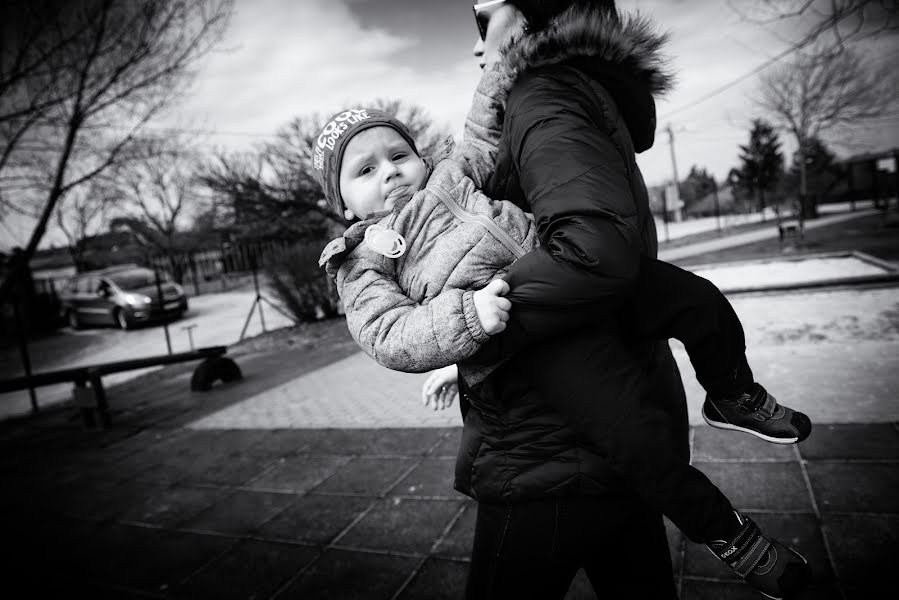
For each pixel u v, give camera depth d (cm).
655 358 120
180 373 968
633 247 88
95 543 346
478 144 117
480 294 94
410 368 100
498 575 116
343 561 287
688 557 243
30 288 1898
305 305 1309
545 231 93
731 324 108
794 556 96
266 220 1477
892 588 204
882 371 437
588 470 106
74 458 537
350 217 129
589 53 98
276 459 454
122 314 1688
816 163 3550
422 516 321
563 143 91
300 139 1377
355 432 491
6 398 959
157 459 498
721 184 4991
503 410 110
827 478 286
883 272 891
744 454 326
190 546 326
